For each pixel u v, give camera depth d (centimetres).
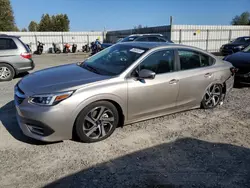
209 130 398
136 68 367
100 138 346
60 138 318
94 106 330
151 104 387
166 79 394
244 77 654
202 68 457
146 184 256
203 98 475
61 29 5128
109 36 2927
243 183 262
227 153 325
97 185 253
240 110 500
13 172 271
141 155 314
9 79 810
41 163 290
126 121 374
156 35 1306
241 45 1641
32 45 2547
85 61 453
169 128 401
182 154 319
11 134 363
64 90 311
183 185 256
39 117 300
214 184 259
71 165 288
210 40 2262
